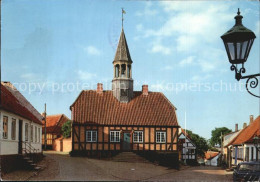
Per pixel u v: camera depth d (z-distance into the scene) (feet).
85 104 127.44
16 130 73.36
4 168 61.98
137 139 124.57
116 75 133.28
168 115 128.57
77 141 121.49
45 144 156.87
